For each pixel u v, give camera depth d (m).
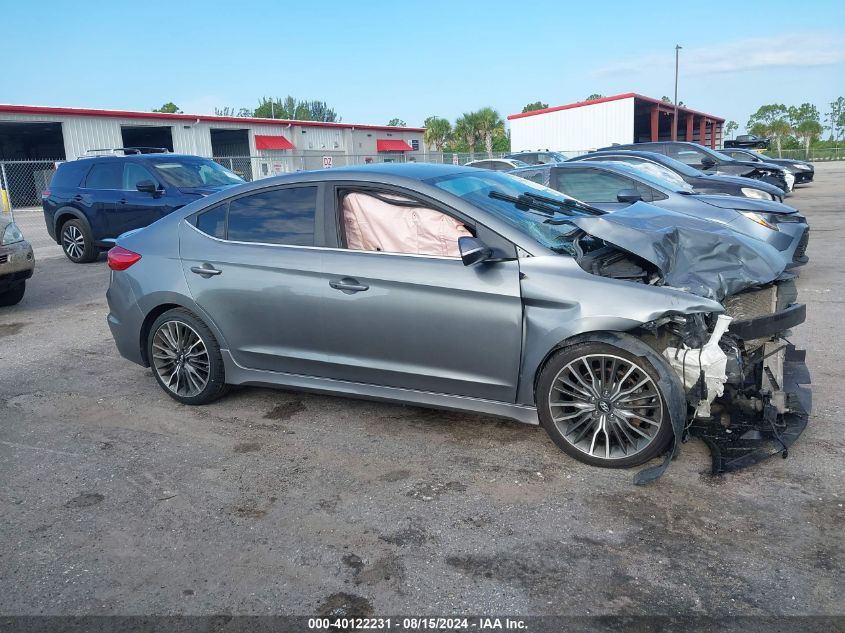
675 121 41.41
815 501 3.34
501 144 52.41
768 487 3.48
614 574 2.86
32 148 40.16
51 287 9.83
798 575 2.79
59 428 4.63
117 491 3.73
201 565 3.04
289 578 2.92
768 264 3.90
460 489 3.61
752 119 93.94
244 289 4.49
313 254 4.29
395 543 3.14
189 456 4.13
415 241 4.06
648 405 3.59
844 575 2.79
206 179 11.33
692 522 3.21
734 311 3.86
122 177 11.22
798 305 3.94
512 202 4.23
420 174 4.27
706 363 3.49
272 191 4.54
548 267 3.70
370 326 4.11
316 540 3.20
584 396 3.72
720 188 10.02
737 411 3.92
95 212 11.37
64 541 3.27
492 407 3.95
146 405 5.00
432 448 4.11
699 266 3.82
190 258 4.71
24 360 6.21
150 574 2.99
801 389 4.35
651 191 8.02
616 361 3.58
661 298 3.46
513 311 3.71
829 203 17.67
